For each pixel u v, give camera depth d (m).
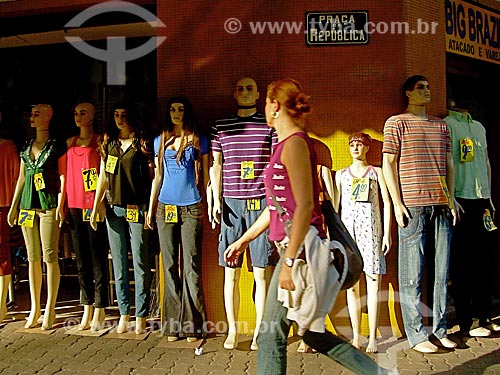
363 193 4.89
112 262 5.95
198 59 5.39
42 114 5.52
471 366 4.55
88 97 7.16
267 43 5.28
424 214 4.86
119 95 7.00
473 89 6.55
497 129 6.52
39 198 5.46
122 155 5.17
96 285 5.47
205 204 5.34
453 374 4.38
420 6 5.33
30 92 7.37
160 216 5.03
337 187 5.02
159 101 5.46
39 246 5.61
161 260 5.38
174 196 4.96
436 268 5.02
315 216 3.35
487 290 5.46
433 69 5.46
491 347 5.01
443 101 5.56
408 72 5.19
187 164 4.95
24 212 5.50
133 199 5.20
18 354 4.89
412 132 4.86
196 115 5.40
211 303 5.39
